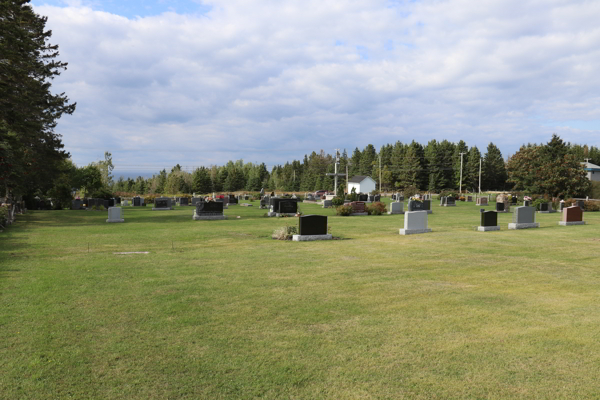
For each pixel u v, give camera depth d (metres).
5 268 10.69
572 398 4.40
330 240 16.64
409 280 9.67
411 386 4.66
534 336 6.13
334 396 4.45
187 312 7.18
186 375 4.90
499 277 10.04
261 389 4.59
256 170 112.12
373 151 127.50
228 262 11.77
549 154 47.94
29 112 25.52
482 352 5.55
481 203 50.22
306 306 7.57
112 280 9.45
